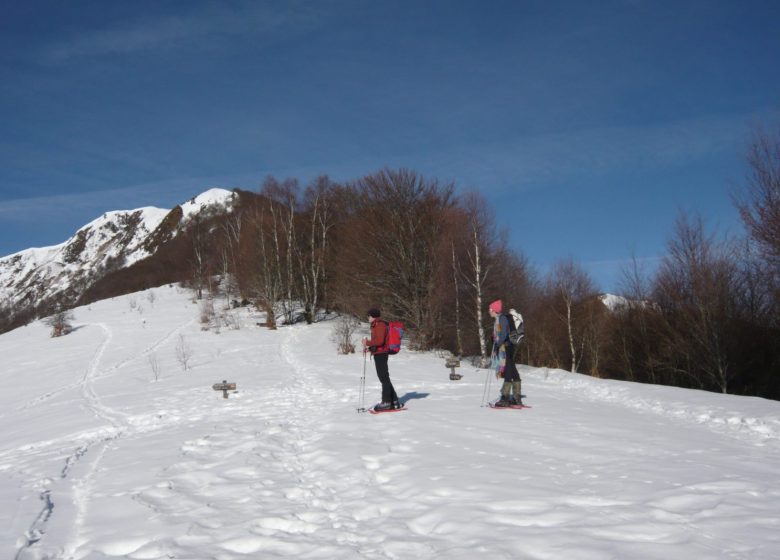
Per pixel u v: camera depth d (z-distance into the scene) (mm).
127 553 4211
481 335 26766
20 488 6469
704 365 26422
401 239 32375
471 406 10758
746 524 3934
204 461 7215
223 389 14984
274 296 42281
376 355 10305
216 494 5598
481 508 4520
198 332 39344
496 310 10672
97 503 5602
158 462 7316
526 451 6652
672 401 12188
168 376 22828
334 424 9195
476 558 3557
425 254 31797
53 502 5777
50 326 45812
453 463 6082
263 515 4809
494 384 15539
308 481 5984
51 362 32031
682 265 27250
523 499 4652
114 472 6969
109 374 25844
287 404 13094
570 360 35812
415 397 12656
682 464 5844
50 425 13055
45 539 4617
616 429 8133
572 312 35250
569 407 10703
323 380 17703
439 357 27734
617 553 3482
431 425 8562
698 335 25828
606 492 4805
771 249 21547
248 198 69438
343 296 35938
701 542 3635
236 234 59000
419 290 31500
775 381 25141
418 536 4082
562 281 35781
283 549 4035
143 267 90312
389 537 4109
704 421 9930
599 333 33656
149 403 15227
